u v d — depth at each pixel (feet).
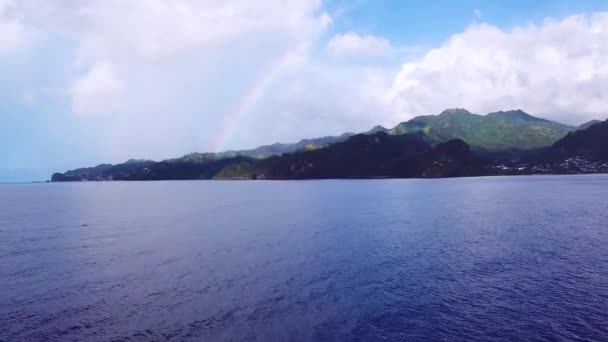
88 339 104.42
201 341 102.73
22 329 110.11
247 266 168.96
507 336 102.94
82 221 330.54
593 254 182.09
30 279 152.76
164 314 118.83
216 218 343.46
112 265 172.45
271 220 322.55
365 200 499.10
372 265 168.55
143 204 513.86
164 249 205.57
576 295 129.08
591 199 461.78
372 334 105.40
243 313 119.14
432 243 213.05
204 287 142.10
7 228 288.51
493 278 148.15
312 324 111.55
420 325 110.01
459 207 397.80
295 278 151.64
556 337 101.76
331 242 219.61
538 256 179.52
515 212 347.97
